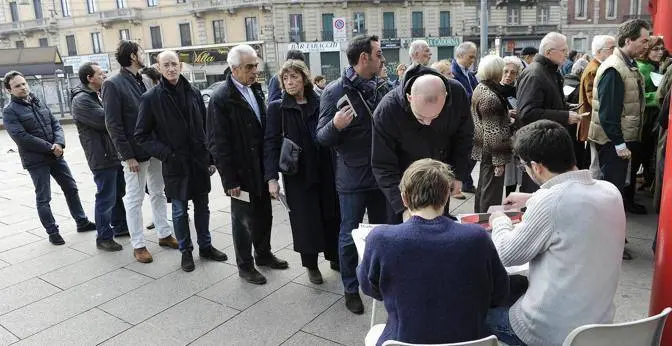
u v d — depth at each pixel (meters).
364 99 3.10
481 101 4.12
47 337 3.09
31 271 4.14
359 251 2.33
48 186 4.77
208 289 3.67
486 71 4.12
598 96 3.74
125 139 4.07
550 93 3.84
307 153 3.46
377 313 3.20
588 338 1.61
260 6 34.34
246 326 3.12
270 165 3.58
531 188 4.28
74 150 11.93
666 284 2.06
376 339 2.07
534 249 1.86
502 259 1.92
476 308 1.69
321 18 34.88
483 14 15.95
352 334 2.99
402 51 35.59
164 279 3.88
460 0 35.28
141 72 4.98
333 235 3.80
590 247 1.78
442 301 1.66
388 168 2.76
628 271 3.57
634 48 3.65
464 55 5.87
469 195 5.82
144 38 38.91
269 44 34.78
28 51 23.91
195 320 3.22
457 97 2.74
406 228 1.72
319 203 3.60
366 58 3.00
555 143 1.84
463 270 1.65
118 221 4.97
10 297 3.66
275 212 5.52
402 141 2.70
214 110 3.51
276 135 3.57
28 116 4.61
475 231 1.70
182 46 37.84
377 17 35.12
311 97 3.53
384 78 3.39
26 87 4.66
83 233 5.11
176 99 3.89
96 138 4.40
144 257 4.23
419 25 35.50
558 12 35.88
